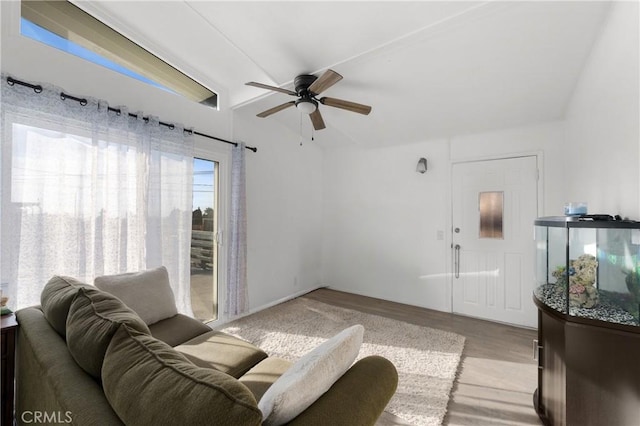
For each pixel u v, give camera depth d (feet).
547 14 5.78
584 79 7.43
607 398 4.45
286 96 10.05
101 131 6.95
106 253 7.09
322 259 16.22
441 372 7.39
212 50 8.67
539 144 10.49
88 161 6.74
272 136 12.91
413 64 7.79
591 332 4.58
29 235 5.87
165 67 9.16
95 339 3.13
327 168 16.19
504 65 7.59
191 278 9.71
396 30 6.52
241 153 10.78
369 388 3.31
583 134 7.75
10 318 4.98
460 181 12.09
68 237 6.38
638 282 4.33
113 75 7.52
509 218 11.00
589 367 4.59
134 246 7.63
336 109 10.90
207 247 10.28
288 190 13.87
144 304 6.52
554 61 7.25
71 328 3.52
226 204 10.78
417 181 13.20
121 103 7.67
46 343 3.83
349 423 2.81
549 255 5.56
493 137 11.39
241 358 5.31
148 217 7.92
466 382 7.07
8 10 5.85
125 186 7.44
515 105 9.47
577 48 6.71
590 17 5.77
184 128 9.00
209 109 10.15
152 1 6.86
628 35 4.85
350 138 13.67
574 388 4.71
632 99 4.79
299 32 6.75
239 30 6.84
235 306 10.67
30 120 5.90
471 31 6.41
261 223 12.39
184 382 2.32
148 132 7.96
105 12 7.15
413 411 5.97
